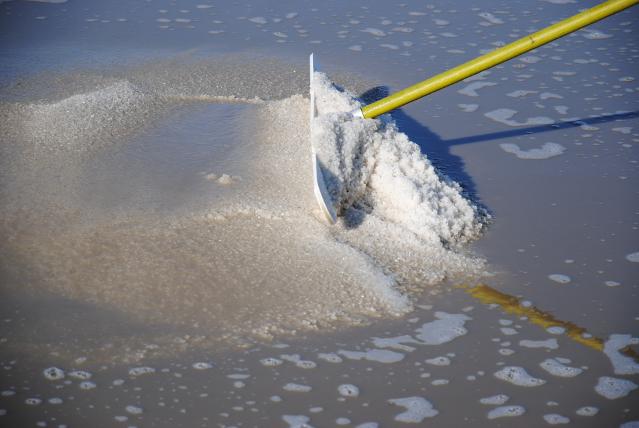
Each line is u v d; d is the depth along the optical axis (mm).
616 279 4688
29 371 3779
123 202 5301
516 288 4582
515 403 3631
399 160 5414
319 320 4199
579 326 4238
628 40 9133
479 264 4812
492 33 9297
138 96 7086
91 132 6383
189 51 8602
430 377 3803
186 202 5301
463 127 6832
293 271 4582
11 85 7504
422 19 9828
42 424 3436
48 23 9539
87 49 8633
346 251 4734
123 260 4648
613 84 7801
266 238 4891
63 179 5617
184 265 4609
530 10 10203
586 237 5145
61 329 4078
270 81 7727
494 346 4047
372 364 3885
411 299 4438
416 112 7148
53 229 4961
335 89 6086
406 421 3502
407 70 8102
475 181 5883
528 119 6996
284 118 6629
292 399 3627
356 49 8734
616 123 6898
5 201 5277
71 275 4512
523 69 8242
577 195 5688
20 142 6215
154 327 4109
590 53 8703
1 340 3986
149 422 3463
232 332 4086
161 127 6570
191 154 6059
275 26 9508
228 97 7262
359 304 4348
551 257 4918
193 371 3801
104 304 4285
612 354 4000
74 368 3807
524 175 5984
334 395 3660
